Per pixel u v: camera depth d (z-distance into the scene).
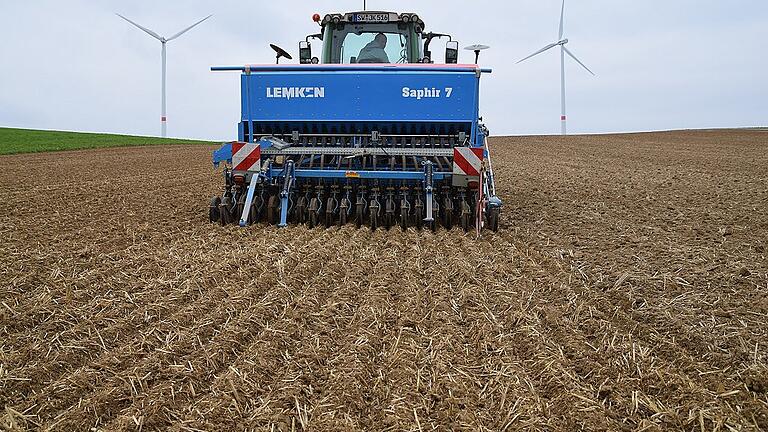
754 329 6.16
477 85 11.26
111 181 20.73
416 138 11.53
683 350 5.66
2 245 9.71
